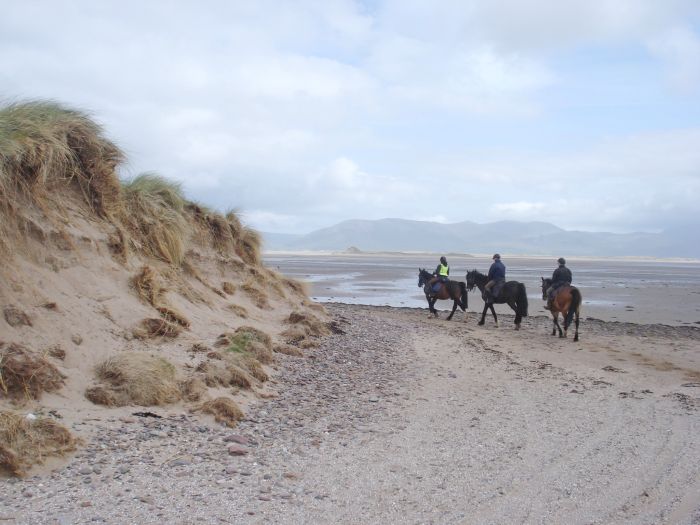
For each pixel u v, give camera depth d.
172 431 7.26
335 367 12.37
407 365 13.45
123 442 6.70
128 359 8.19
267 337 12.46
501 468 6.84
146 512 5.12
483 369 13.56
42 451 5.95
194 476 6.04
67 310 8.86
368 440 7.70
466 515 5.54
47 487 5.45
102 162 11.75
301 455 6.96
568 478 6.59
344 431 8.03
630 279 63.78
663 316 29.33
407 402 9.94
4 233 8.63
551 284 20.73
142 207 13.49
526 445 7.75
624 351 17.39
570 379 12.66
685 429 8.69
